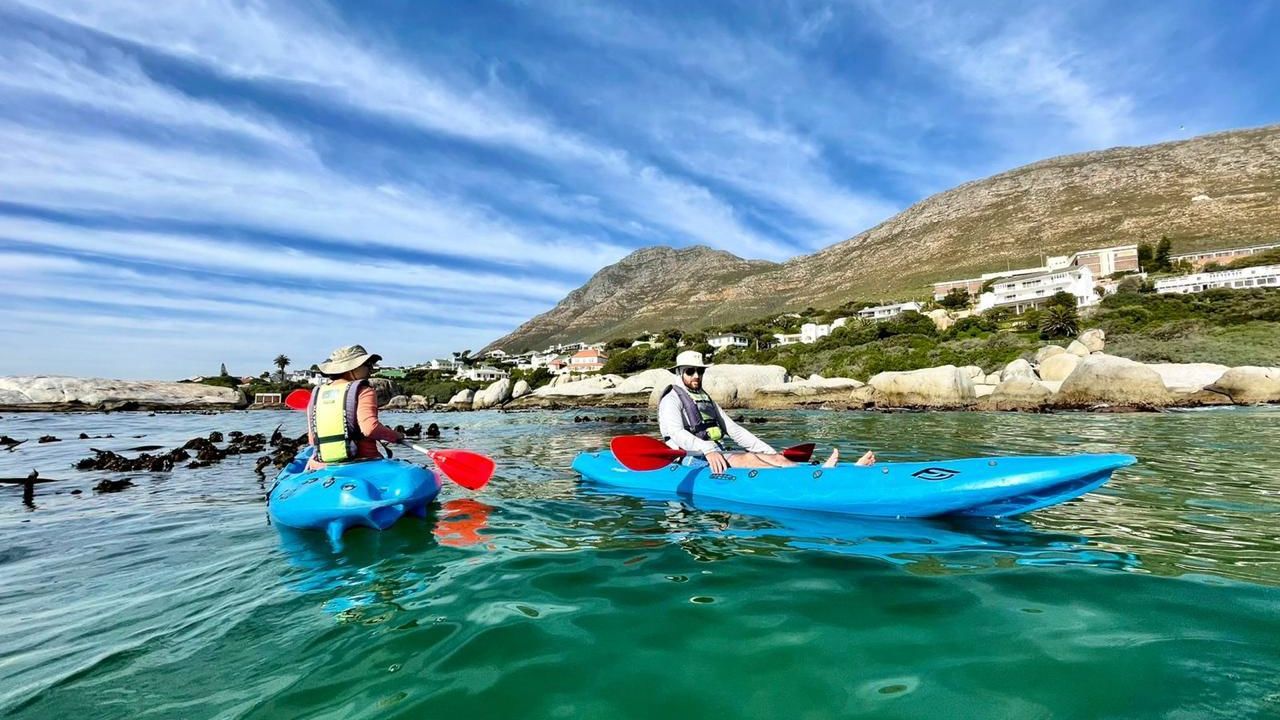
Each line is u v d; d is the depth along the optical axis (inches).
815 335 2901.1
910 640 90.7
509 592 117.0
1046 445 373.7
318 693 80.7
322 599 118.1
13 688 85.4
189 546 165.8
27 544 171.9
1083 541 143.6
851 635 92.9
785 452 223.0
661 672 83.0
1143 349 1400.1
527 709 74.6
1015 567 124.0
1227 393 884.6
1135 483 221.9
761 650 88.7
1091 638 89.4
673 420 213.5
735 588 115.1
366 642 96.5
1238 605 100.9
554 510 194.5
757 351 2426.2
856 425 631.2
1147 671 79.1
